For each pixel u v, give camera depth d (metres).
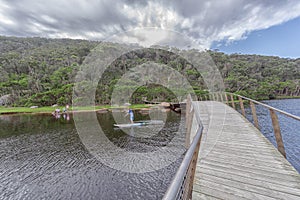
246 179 1.85
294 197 1.53
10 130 9.75
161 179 3.85
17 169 4.56
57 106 20.94
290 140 7.22
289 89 29.16
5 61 36.81
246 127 4.10
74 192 3.54
